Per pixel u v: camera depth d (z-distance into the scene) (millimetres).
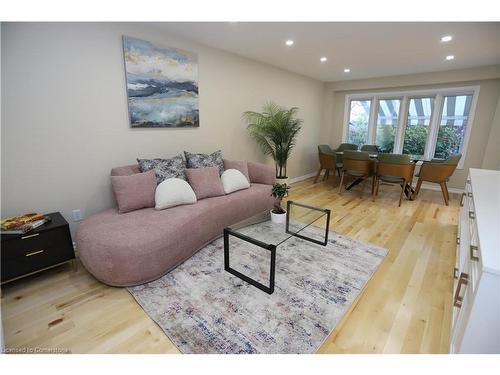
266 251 2553
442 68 4449
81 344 1477
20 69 2035
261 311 1743
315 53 3695
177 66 3094
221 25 2721
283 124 4305
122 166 2676
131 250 1894
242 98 4082
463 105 4801
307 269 2256
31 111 2127
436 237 2957
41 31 2100
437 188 5262
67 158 2379
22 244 1880
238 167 3438
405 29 2736
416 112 5367
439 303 1854
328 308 1785
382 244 2770
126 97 2715
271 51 3652
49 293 1912
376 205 4164
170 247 2123
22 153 2127
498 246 1086
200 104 3482
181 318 1672
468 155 4793
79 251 2074
